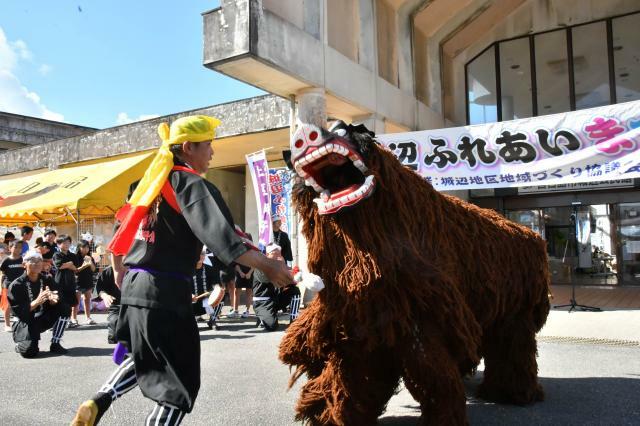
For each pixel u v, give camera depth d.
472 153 8.99
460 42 14.23
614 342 6.48
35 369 5.71
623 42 13.45
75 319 9.61
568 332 7.14
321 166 2.66
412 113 11.73
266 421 3.64
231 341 7.27
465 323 2.84
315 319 2.97
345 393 2.98
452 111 14.54
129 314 2.44
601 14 13.57
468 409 3.78
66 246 9.31
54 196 12.12
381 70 10.84
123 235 2.47
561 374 4.84
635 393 4.16
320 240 2.74
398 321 2.69
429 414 2.81
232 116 13.01
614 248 13.78
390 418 3.67
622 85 13.43
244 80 8.41
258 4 7.60
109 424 3.57
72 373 5.46
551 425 3.42
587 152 8.20
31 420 3.78
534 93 14.27
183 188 2.41
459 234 3.26
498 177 8.81
